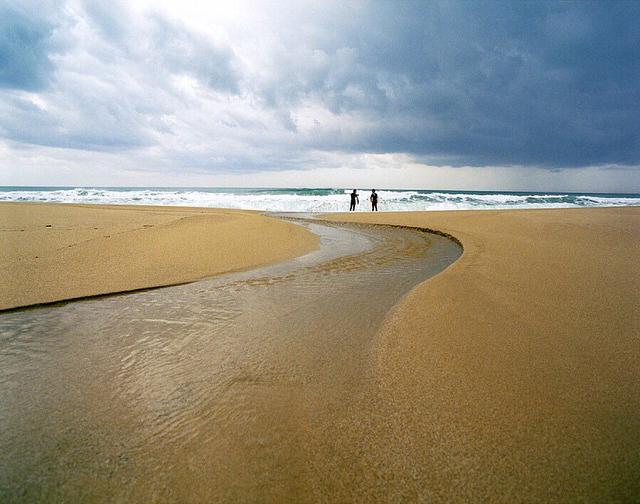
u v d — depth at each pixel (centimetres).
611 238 882
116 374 297
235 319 419
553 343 304
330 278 623
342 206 3103
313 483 180
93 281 562
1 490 182
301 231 1180
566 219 1320
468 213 1841
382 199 3509
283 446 207
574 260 630
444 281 502
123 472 192
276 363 308
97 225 1152
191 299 495
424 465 186
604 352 288
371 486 176
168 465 196
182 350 339
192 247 835
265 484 180
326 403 246
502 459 185
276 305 470
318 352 326
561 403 225
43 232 987
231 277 620
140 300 489
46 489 182
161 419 237
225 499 173
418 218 1738
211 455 202
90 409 250
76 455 206
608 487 167
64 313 438
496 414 218
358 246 1012
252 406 247
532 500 163
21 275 581
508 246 799
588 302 404
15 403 258
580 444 192
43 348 346
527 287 464
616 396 231
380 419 223
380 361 295
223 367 305
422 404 234
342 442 206
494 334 326
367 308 453
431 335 331
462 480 175
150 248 798
